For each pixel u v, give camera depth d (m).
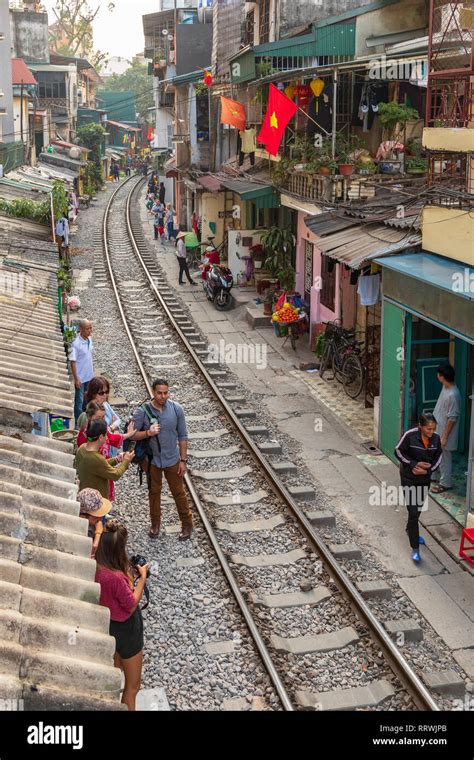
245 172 25.45
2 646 4.39
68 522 6.10
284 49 18.88
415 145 16.38
